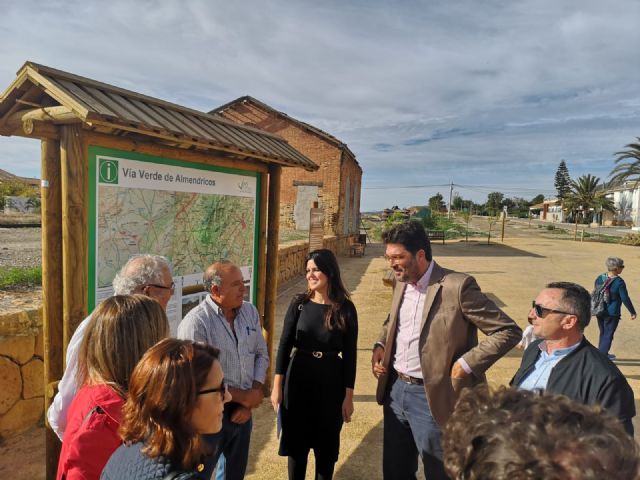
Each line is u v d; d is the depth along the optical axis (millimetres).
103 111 2418
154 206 3359
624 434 824
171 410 1299
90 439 1564
